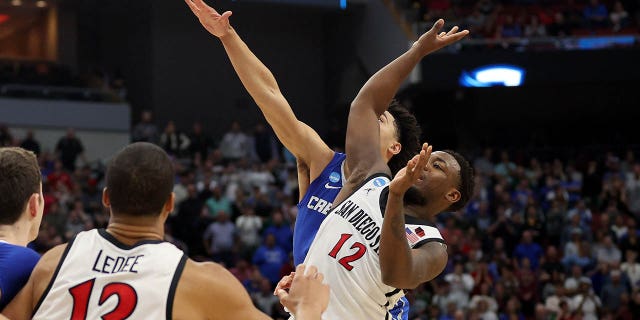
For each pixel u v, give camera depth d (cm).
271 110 384
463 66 2039
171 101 2453
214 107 2494
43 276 278
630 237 1586
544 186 1852
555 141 2342
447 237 1482
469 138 2312
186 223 1488
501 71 2047
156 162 278
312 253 356
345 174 379
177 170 1695
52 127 2088
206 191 1549
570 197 1778
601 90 2284
